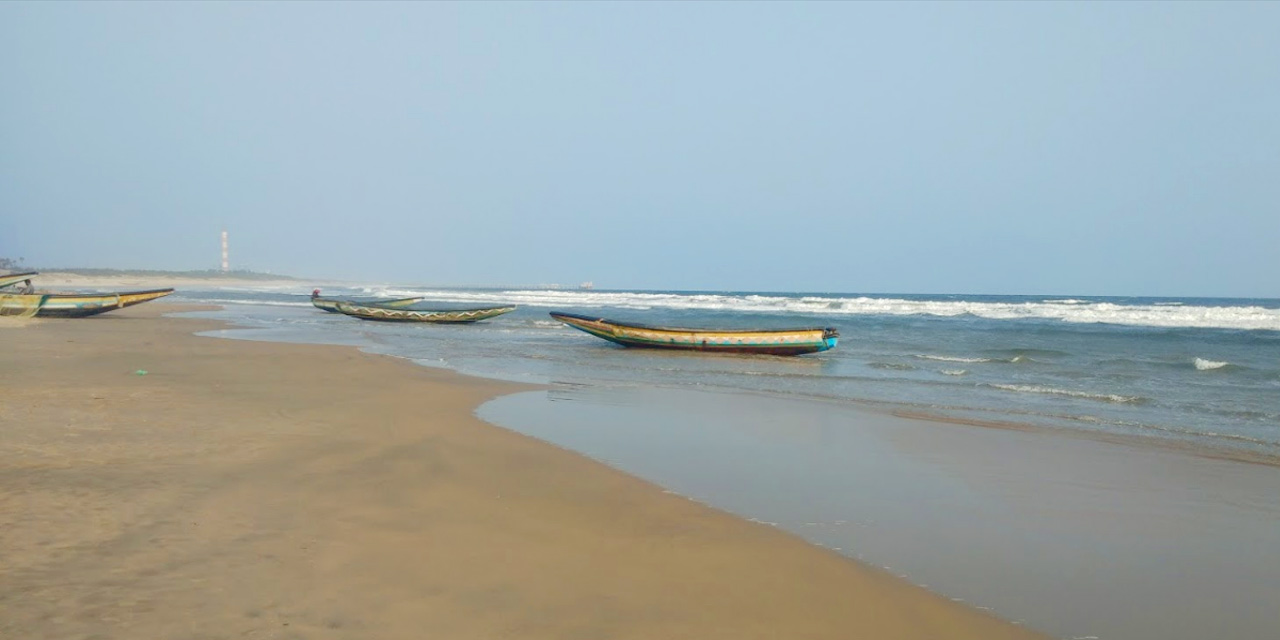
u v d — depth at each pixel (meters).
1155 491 7.86
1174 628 4.70
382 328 32.78
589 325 25.56
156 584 4.49
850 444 10.00
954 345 27.64
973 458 9.30
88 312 31.64
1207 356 23.44
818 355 23.91
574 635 4.20
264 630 3.98
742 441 10.05
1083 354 24.20
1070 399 14.65
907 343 28.52
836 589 5.10
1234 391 16.08
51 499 6.02
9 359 15.81
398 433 9.55
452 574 4.98
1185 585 5.38
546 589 4.84
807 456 9.24
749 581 5.17
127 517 5.68
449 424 10.39
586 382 16.09
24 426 8.79
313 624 4.10
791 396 14.52
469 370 17.97
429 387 13.97
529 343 26.53
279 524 5.75
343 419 10.34
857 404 13.62
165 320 34.12
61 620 3.95
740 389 15.55
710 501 7.15
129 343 20.97
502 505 6.66
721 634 4.32
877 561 5.68
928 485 7.97
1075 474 8.55
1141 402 14.33
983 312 48.69
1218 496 7.68
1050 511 7.11
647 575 5.19
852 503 7.22
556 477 7.78
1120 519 6.90
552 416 11.69
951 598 5.05
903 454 9.46
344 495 6.66
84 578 4.52
